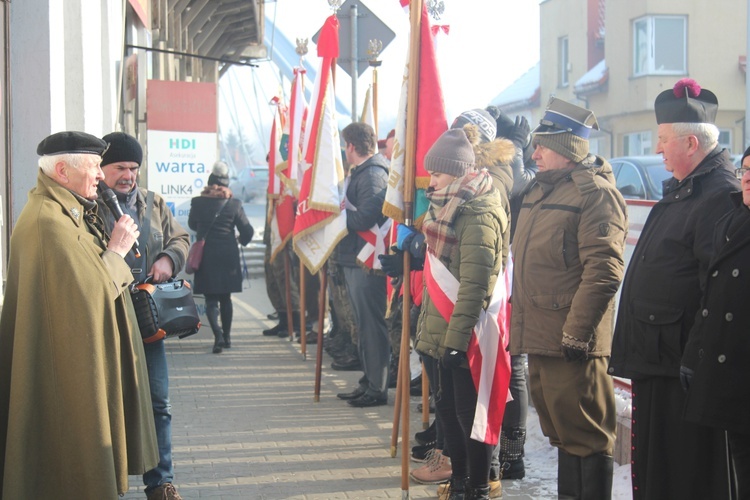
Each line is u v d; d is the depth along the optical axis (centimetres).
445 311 476
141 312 473
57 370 391
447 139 481
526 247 455
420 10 531
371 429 666
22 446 385
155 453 443
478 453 475
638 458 410
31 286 391
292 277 1094
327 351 969
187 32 1919
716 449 384
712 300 355
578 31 3422
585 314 423
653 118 3073
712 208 377
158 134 1114
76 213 411
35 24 627
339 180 733
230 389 798
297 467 576
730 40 3062
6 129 609
